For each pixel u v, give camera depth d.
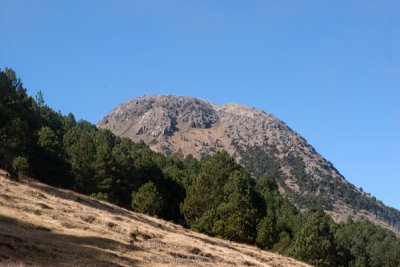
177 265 39.91
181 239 55.00
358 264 104.12
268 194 130.75
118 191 98.81
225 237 84.06
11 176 63.31
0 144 76.25
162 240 51.16
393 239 137.75
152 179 109.88
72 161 94.88
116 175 97.81
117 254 38.03
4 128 76.69
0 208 42.56
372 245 133.00
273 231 89.88
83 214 51.19
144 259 39.53
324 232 90.12
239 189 95.12
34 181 71.69
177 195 112.94
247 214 87.94
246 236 85.75
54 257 31.80
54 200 55.75
